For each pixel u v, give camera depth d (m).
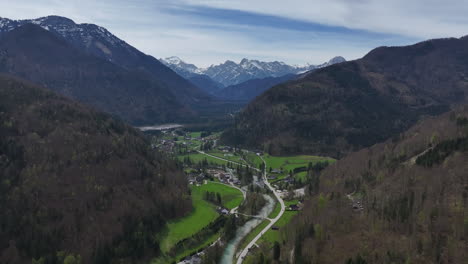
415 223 177.00
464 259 150.38
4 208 197.88
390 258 161.88
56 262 182.38
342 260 170.00
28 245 187.00
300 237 194.00
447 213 175.88
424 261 155.75
